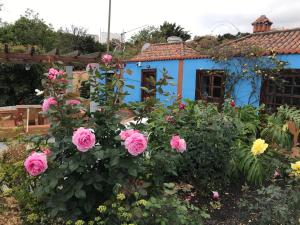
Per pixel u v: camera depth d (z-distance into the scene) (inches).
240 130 194.9
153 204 99.4
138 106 123.2
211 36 566.9
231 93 385.1
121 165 99.6
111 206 99.0
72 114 107.1
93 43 1226.0
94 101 114.9
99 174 101.7
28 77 494.0
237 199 166.4
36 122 322.7
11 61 330.0
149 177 118.9
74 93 110.5
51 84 107.6
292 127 237.3
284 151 213.3
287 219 118.3
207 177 172.7
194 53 461.4
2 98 488.1
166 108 161.5
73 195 98.3
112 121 110.3
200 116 179.5
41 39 876.0
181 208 107.7
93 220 100.6
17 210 107.4
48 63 129.5
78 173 101.1
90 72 118.6
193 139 167.9
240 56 373.4
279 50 350.9
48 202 98.3
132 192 101.0
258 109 247.3
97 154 95.7
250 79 369.7
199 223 115.2
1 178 113.6
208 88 430.0
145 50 601.3
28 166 91.8
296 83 336.8
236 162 185.0
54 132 105.9
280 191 127.7
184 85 460.8
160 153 127.1
